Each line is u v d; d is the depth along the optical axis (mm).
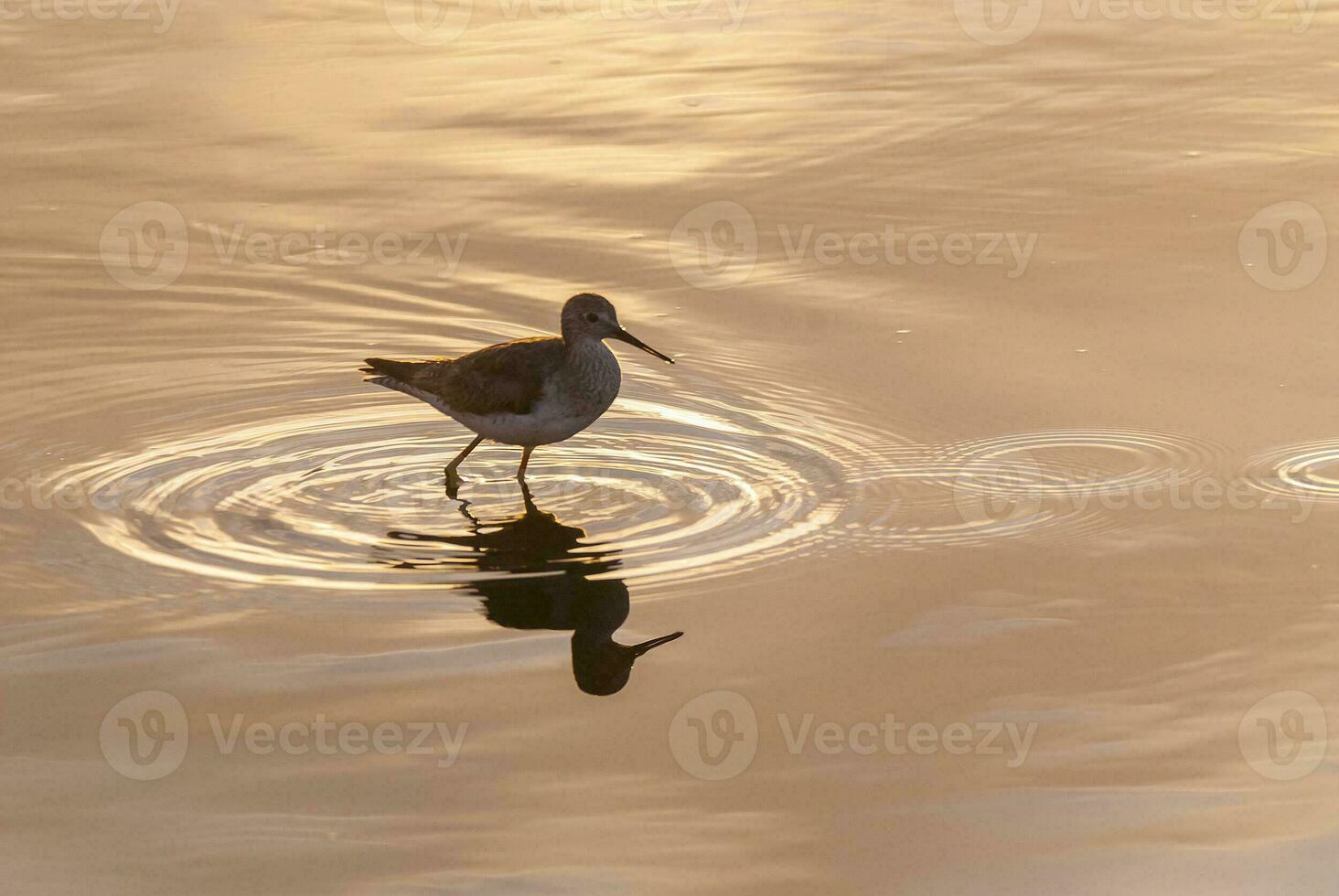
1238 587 11883
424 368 13953
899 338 16297
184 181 20453
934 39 24984
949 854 9039
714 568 12305
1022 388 15242
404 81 23438
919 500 13344
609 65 24031
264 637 11305
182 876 8883
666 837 9227
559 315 17047
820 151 20969
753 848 9117
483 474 14016
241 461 14195
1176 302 16781
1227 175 19828
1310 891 8656
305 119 22234
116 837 9219
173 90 23188
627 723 10352
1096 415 14688
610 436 14656
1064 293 17094
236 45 24969
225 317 17250
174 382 15844
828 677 10828
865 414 14867
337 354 16500
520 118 22141
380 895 8711
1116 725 10250
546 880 8844
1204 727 10203
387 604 11758
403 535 12828
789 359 15930
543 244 18656
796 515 13109
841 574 12180
